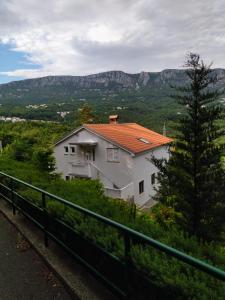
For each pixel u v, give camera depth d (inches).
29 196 230.1
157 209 575.5
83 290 138.5
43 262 177.8
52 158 809.5
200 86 460.8
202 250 148.9
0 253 194.2
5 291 147.9
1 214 288.8
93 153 877.2
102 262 142.0
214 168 466.0
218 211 439.2
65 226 165.5
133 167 788.6
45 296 142.3
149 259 115.1
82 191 270.5
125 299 117.4
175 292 103.4
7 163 478.3
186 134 467.5
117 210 205.5
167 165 518.9
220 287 105.4
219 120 460.1
